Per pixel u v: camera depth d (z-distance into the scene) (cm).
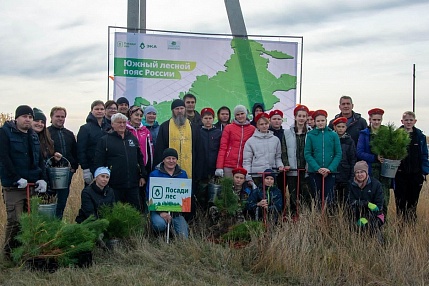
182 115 752
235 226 676
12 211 611
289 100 1074
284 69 1070
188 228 708
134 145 713
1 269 574
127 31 1018
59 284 528
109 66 1008
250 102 1063
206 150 781
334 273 593
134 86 1017
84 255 585
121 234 648
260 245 623
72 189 922
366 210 683
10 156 601
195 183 758
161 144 746
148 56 1020
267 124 756
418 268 607
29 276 550
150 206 687
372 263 612
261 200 705
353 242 638
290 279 577
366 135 762
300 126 768
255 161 750
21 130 607
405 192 770
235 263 605
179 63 1033
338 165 759
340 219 667
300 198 756
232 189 704
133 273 561
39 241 569
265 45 1063
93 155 746
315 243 642
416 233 680
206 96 1048
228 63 1052
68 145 743
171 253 635
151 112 821
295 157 761
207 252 633
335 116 852
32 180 615
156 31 1020
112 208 660
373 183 691
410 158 763
